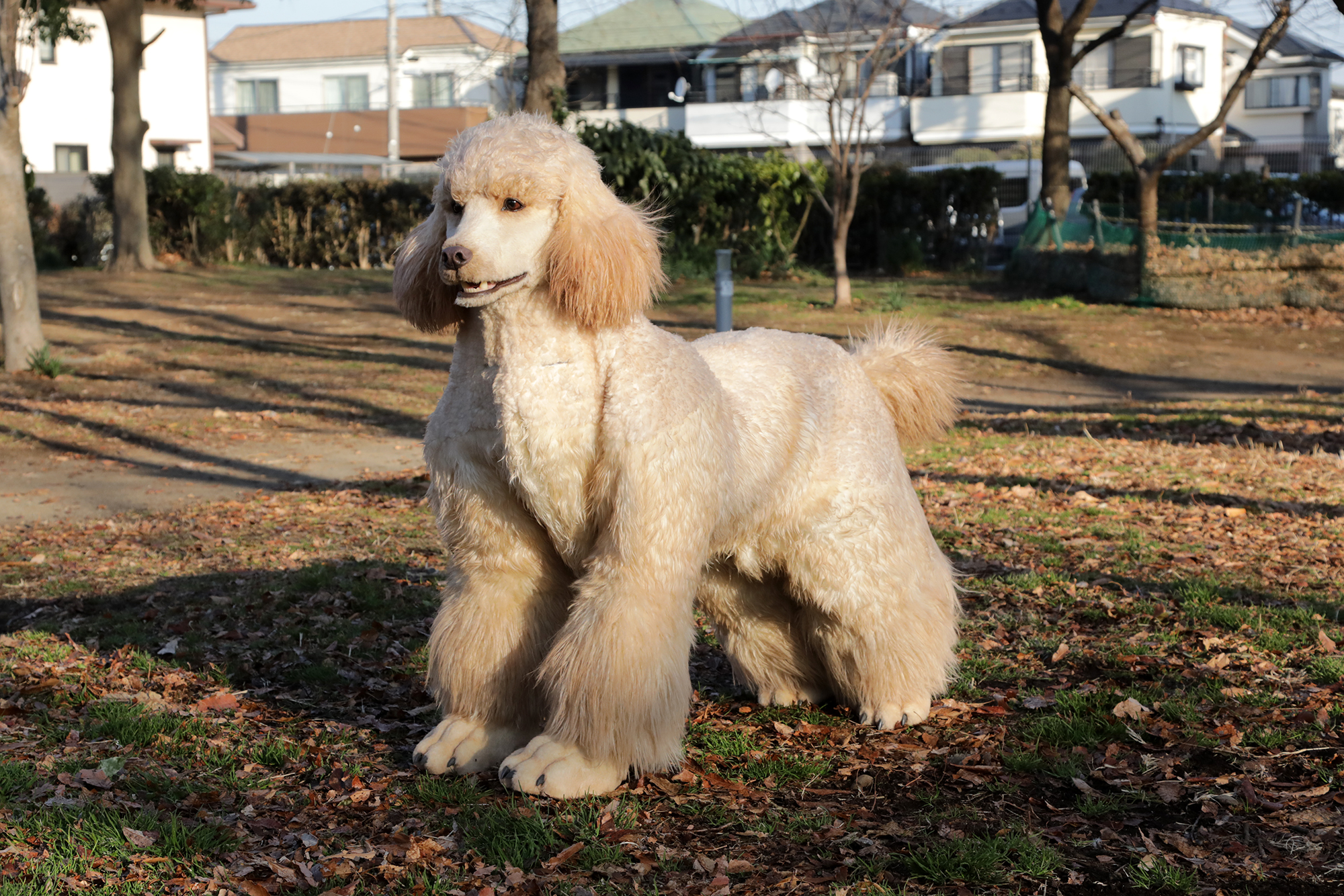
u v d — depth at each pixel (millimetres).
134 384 15602
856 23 30453
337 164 50188
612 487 3717
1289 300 21797
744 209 28281
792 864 3490
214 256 31812
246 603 6496
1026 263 26750
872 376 4715
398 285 3873
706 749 4387
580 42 50812
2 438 12203
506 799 3865
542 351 3705
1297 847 3504
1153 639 5578
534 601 4023
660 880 3379
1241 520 8094
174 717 4688
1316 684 4871
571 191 3605
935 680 4605
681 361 3846
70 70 41031
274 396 15016
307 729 4656
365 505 9375
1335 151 55000
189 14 43250
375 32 59656
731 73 48781
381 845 3588
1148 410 13633
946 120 47156
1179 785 3916
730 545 4277
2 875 3307
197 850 3498
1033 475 9859
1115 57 47219
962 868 3387
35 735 4477
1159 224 23688
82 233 30719
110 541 8250
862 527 4328
